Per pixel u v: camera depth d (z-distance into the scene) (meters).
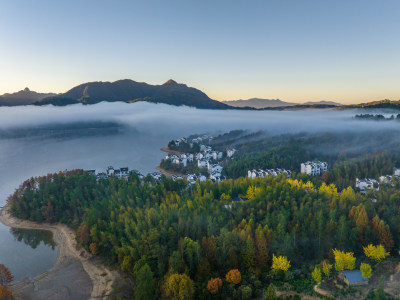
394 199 151.38
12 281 130.00
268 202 149.12
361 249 118.44
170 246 124.75
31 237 173.12
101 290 120.69
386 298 91.19
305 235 123.00
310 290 99.12
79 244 155.62
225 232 121.19
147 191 184.62
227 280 105.06
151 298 102.62
